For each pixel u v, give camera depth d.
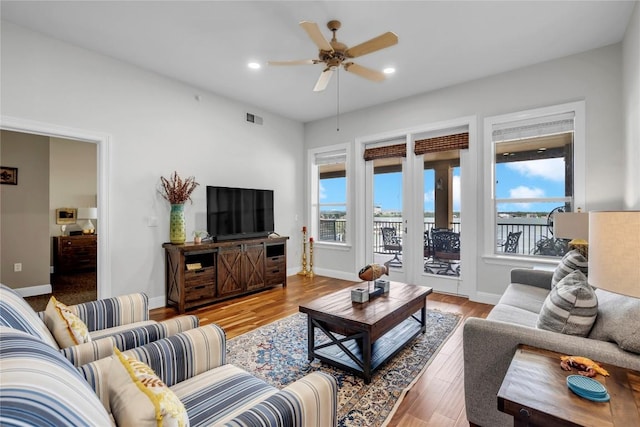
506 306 2.33
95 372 1.23
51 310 1.57
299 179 5.91
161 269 3.93
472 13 2.69
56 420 0.53
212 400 1.29
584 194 3.33
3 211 4.23
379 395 2.04
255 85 4.23
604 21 2.81
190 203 4.25
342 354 2.52
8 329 0.79
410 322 3.18
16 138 4.32
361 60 3.52
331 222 5.84
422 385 2.16
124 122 3.60
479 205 4.05
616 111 3.17
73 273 5.86
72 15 2.72
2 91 2.82
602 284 1.03
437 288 4.55
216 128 4.54
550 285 2.79
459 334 3.00
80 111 3.26
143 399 0.84
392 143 4.95
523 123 3.74
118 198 3.55
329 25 2.82
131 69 3.65
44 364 0.65
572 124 3.45
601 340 1.41
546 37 3.07
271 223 5.05
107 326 2.00
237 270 4.27
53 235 5.98
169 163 4.01
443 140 4.38
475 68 3.74
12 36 2.86
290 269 5.74
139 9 2.65
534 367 1.28
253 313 3.67
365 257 5.31
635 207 2.71
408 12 2.68
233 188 4.51
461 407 1.93
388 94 4.54
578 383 1.11
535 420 1.02
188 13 2.70
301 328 3.17
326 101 4.84
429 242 4.66
